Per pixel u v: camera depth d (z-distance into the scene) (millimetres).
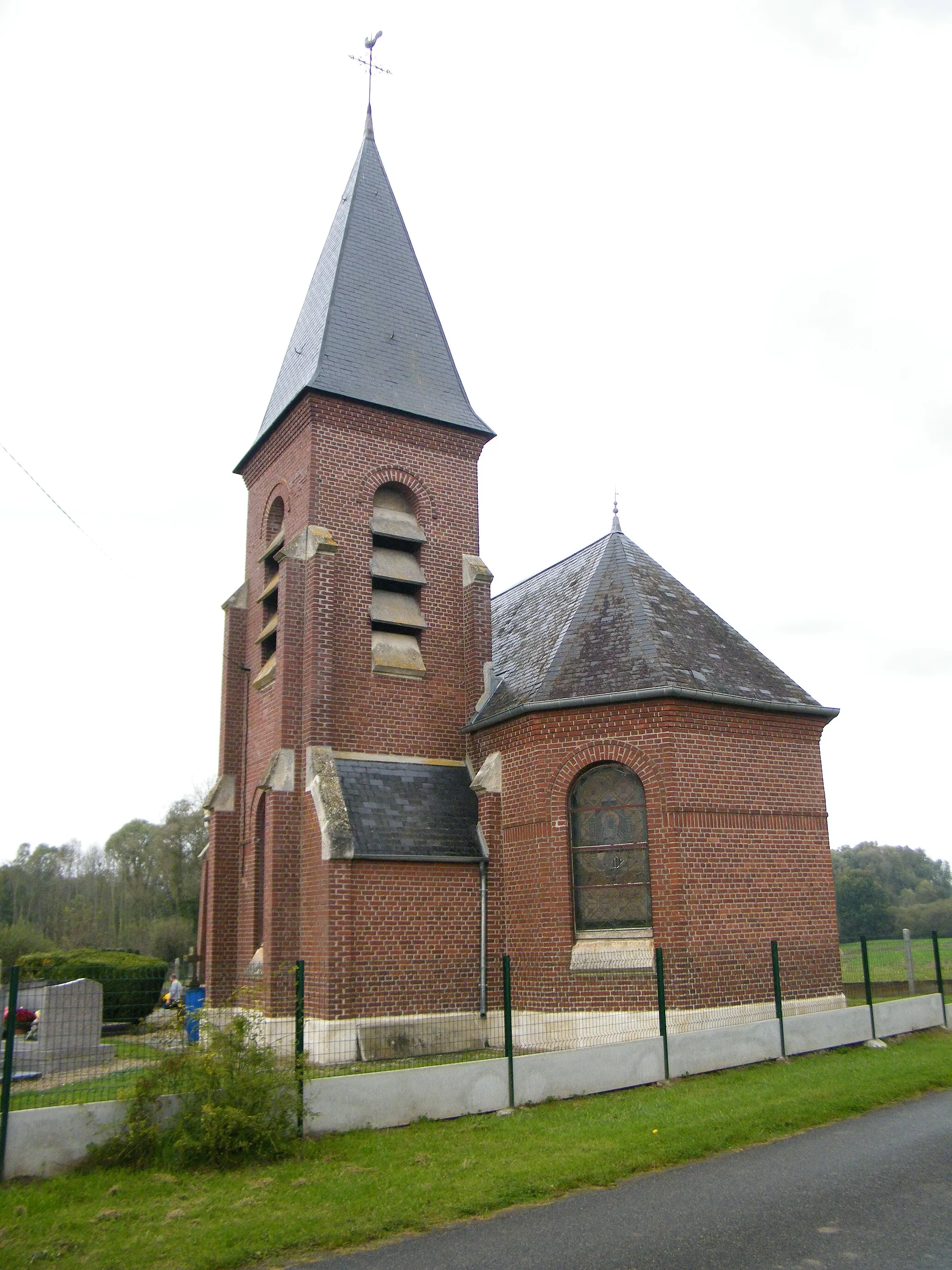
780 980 16172
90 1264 7215
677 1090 12570
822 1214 7969
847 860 84938
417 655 19734
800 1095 12086
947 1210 7949
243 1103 9836
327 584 18578
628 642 17375
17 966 9633
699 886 15773
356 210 22516
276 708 19188
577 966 15852
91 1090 10430
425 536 20406
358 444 19969
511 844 17391
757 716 17203
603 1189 8945
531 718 17156
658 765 16078
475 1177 9094
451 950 16984
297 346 22203
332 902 16141
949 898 67188
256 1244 7570
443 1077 11398
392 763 18594
